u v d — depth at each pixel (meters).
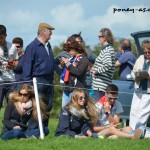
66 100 17.16
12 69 17.48
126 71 19.62
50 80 16.84
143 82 16.66
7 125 15.13
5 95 17.48
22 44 19.31
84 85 17.05
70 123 15.45
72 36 17.14
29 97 15.35
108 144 14.05
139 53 19.33
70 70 16.72
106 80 17.55
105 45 17.56
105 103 16.38
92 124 15.67
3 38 17.30
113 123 16.33
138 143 14.36
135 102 16.77
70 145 13.87
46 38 16.61
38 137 15.02
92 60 18.58
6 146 13.55
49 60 16.72
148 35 19.12
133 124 16.72
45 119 15.90
